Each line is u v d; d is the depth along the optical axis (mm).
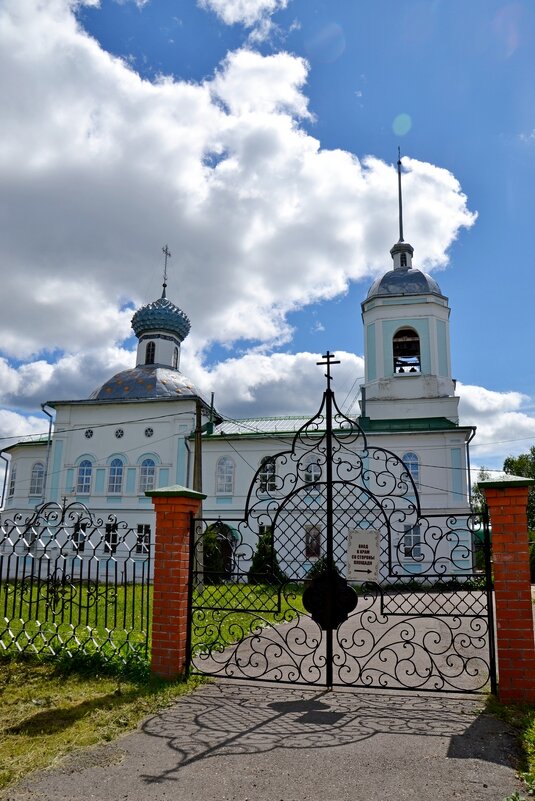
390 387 28016
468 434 26766
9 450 34469
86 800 4102
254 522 27562
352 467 7539
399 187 31406
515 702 5988
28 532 9070
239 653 8969
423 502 25797
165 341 36531
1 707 6250
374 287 29562
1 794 4203
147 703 6160
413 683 7305
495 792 4195
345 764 4672
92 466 31203
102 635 9211
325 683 7168
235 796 4152
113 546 7918
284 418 32875
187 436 30344
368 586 7074
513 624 6117
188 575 7320
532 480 6199
